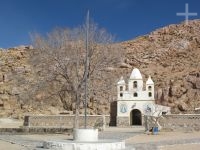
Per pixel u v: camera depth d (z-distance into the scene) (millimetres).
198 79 89875
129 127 60719
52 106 80250
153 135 41125
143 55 115500
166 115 53469
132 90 65688
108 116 66750
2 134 44594
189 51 119438
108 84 45594
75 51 43125
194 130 51562
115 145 22516
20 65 103000
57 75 42906
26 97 45719
